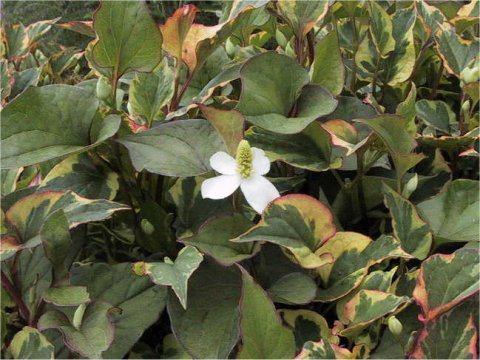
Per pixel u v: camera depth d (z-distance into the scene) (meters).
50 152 0.31
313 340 0.31
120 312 0.31
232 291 0.32
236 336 0.30
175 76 0.37
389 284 0.30
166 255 0.35
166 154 0.32
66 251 0.30
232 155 0.32
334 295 0.31
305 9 0.38
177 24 0.34
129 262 0.35
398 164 0.33
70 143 0.32
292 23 0.38
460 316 0.28
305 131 0.36
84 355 0.28
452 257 0.29
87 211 0.31
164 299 0.32
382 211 0.38
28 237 0.31
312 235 0.31
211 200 0.36
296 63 0.34
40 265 0.34
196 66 0.37
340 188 0.39
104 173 0.36
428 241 0.32
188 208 0.36
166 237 0.35
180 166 0.32
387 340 0.31
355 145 0.33
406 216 0.32
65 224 0.29
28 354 0.29
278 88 0.34
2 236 0.30
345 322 0.30
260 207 0.31
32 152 0.31
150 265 0.30
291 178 0.36
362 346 0.30
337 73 0.37
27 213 0.31
